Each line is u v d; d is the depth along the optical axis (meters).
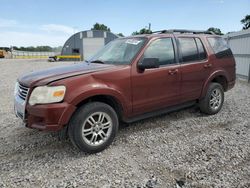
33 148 3.93
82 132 3.56
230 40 12.90
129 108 4.05
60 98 3.35
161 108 4.56
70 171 3.24
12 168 3.32
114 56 4.48
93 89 3.55
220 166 3.29
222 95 5.64
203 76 5.11
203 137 4.29
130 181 2.99
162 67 4.41
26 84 3.55
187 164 3.36
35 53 62.31
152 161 3.46
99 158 3.59
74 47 41.44
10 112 5.97
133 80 4.01
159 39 4.47
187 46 4.93
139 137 4.32
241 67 11.83
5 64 26.80
